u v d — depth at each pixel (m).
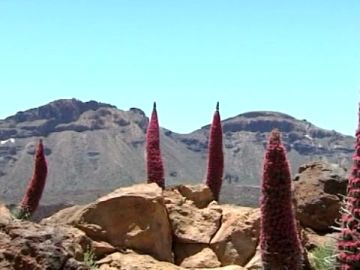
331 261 7.92
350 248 7.41
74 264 7.86
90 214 15.60
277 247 8.88
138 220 15.59
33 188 17.09
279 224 8.91
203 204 17.30
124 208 15.61
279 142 9.07
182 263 15.73
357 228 7.40
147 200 15.62
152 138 17.78
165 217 15.93
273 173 8.97
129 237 15.45
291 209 9.01
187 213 16.55
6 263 7.58
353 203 7.48
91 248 14.72
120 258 14.72
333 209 16.47
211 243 15.92
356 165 7.52
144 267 14.45
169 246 15.88
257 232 15.61
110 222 15.55
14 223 8.21
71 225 15.59
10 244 7.72
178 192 17.31
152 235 15.53
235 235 15.67
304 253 13.30
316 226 16.56
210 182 18.14
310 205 16.58
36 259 7.68
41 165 17.17
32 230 8.02
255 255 15.38
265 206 8.98
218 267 15.45
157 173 17.72
